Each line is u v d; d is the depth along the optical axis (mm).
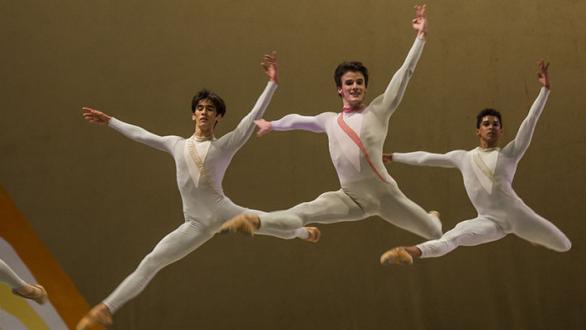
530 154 8531
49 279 7684
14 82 7828
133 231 7898
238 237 8102
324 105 8125
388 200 5496
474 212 8328
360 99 5594
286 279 8102
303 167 8180
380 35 8242
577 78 8539
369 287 8195
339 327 8078
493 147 6074
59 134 7875
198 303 7957
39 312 7578
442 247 5492
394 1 8297
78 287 7742
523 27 8492
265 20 8125
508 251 8406
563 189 8500
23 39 7844
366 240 8266
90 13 7926
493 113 6094
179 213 7969
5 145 7801
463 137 8328
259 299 8039
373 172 5461
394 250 5215
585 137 8539
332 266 8188
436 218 5773
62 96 7883
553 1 8539
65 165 7867
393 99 5586
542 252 8430
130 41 7957
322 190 8172
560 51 8508
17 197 7766
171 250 5453
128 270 7844
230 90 8031
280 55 8117
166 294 7930
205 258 8039
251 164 8125
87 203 7875
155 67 7965
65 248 7785
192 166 5543
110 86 7906
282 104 8102
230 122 7980
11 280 5527
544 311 8320
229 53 8062
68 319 7633
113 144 7945
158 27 7988
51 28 7879
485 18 8453
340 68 5668
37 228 7762
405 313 8180
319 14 8195
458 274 8328
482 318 8258
